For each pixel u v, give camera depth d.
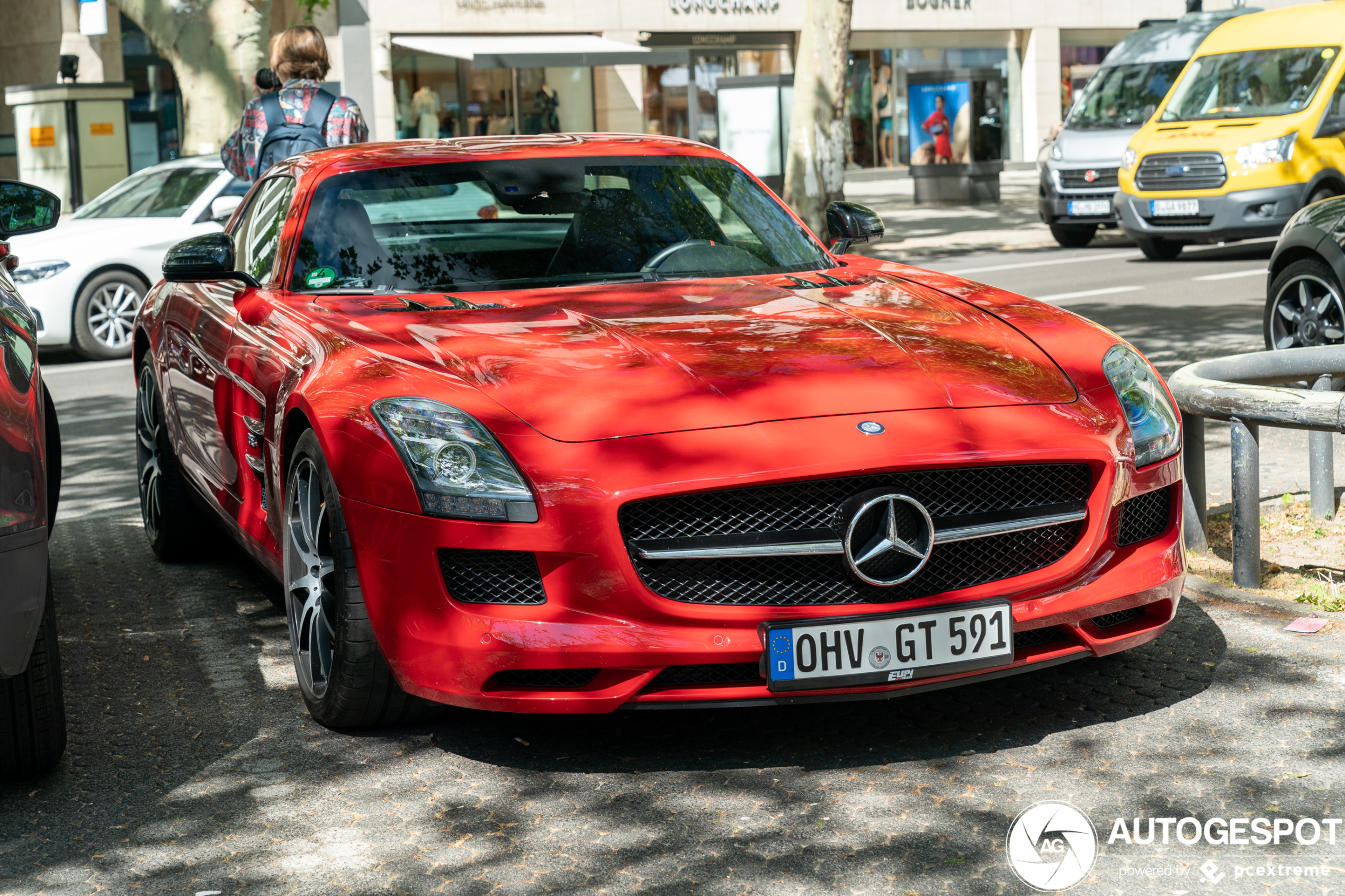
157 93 27.80
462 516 3.33
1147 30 19.50
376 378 3.65
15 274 12.07
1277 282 7.77
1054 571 3.51
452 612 3.36
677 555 3.29
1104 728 3.62
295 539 3.93
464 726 3.81
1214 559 5.02
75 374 11.54
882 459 3.31
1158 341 10.15
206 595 5.22
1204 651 4.14
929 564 3.44
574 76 30.69
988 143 26.25
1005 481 3.49
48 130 17.94
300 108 7.89
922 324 3.99
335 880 2.97
